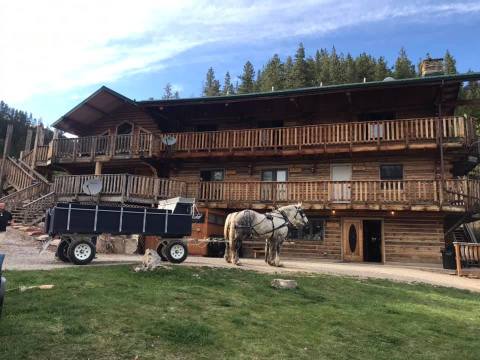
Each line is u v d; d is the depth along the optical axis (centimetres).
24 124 9194
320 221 2269
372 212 2148
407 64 6712
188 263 1354
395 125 2119
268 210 2258
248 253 2175
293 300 922
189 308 766
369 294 1077
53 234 1198
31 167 2764
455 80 1941
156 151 2438
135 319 664
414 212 2059
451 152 2091
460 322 852
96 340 566
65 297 746
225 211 2347
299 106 2328
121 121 2770
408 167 2191
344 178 2300
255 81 7775
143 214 1302
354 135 2131
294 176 2397
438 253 2041
